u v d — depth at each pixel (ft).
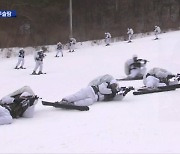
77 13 224.53
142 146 30.27
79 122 39.93
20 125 39.70
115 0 235.40
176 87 60.90
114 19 222.89
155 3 240.12
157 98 53.47
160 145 30.42
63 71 99.60
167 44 140.46
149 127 36.63
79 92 49.21
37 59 95.30
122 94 52.75
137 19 222.48
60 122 40.37
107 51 139.03
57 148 30.45
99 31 198.39
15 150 30.40
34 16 207.92
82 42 175.83
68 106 47.14
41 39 175.32
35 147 31.01
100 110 46.11
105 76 53.72
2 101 43.86
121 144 31.04
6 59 140.46
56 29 199.11
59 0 225.35
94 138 33.17
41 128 37.93
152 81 59.88
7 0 211.00
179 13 233.96
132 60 79.71
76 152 29.14
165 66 95.55
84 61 118.52
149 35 189.16
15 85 78.28
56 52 150.00
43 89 70.44
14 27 193.06
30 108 43.57
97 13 227.20
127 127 36.91
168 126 36.86
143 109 45.93
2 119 40.16
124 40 177.78
